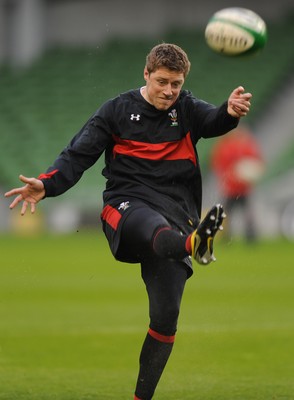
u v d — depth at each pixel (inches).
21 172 3762.3
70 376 932.0
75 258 2498.8
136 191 752.3
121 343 1131.9
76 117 3986.2
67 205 3612.2
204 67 3991.1
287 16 4072.3
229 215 2935.5
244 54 754.8
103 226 770.8
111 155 770.2
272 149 3784.5
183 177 761.6
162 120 760.3
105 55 4153.5
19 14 4173.2
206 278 1996.8
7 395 841.5
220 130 756.6
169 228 703.1
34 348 1096.2
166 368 974.4
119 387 877.8
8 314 1412.4
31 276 2012.8
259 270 2143.2
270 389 865.5
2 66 4183.1
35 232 3646.7
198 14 4146.2
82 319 1350.9
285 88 3887.8
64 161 748.0
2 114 4020.7
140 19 4175.7
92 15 4200.3
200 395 841.5
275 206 3430.1
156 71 733.9
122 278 2016.5
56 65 4156.0
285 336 1171.9
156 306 722.2
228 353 1059.9
